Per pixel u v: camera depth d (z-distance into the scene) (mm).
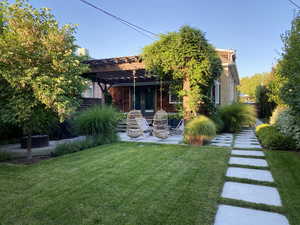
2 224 1939
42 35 4109
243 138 7250
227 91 11648
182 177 3154
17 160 4488
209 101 8344
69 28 4402
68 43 4441
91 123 6008
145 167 3682
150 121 10977
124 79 12414
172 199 2420
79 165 3855
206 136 5863
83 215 2078
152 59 7586
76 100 5031
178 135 8070
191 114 7402
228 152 4840
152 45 7535
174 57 7055
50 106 3916
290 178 3088
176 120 9977
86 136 6180
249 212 2152
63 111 3893
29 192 2645
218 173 3332
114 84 14062
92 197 2482
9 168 3717
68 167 3738
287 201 2359
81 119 6105
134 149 5281
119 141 6594
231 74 14078
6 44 3660
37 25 4062
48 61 4176
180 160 4148
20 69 3881
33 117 4355
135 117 8148
